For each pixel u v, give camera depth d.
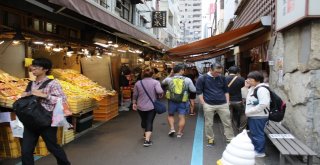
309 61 6.03
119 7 19.44
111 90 11.84
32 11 7.87
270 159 6.34
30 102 4.68
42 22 9.16
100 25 9.06
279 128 7.08
